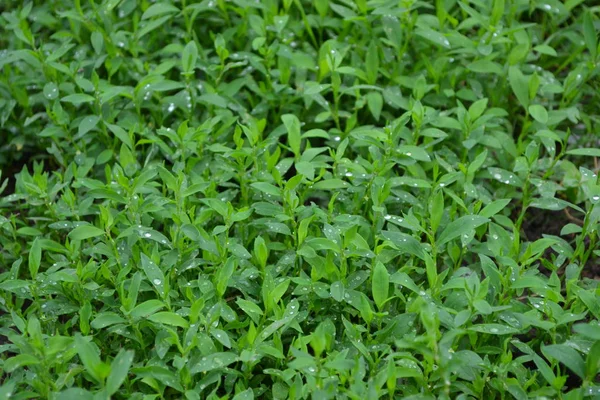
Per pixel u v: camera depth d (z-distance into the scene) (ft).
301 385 2.21
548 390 2.24
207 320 2.27
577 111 2.76
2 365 2.34
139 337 2.33
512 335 2.42
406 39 2.86
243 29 2.96
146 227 2.43
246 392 2.20
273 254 2.55
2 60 2.80
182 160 2.60
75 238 2.38
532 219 2.77
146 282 2.42
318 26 2.95
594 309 2.28
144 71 2.87
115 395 2.32
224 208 2.39
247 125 2.77
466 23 2.81
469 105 2.88
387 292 2.30
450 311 2.28
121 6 2.96
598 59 2.80
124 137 2.63
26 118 2.87
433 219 2.38
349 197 2.58
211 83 2.90
